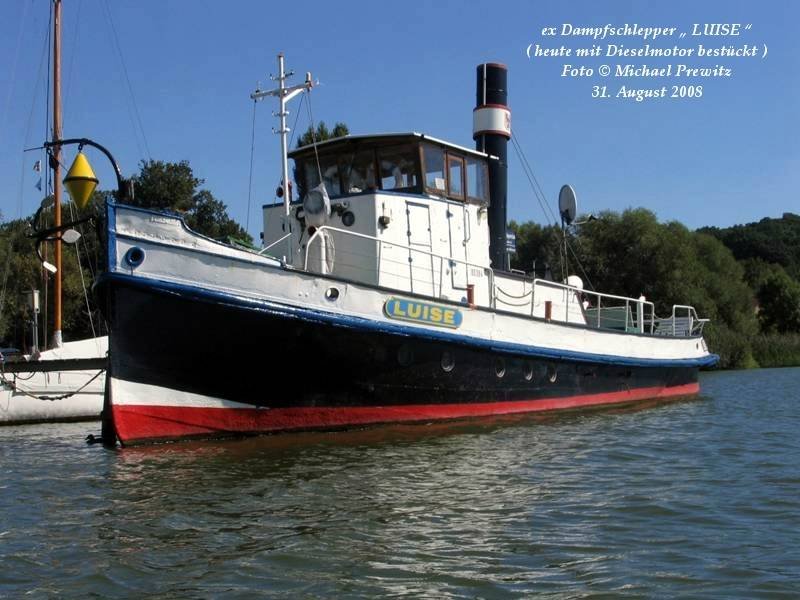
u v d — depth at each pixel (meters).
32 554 6.19
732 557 6.07
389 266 12.61
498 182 16.80
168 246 10.19
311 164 14.02
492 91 16.89
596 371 16.06
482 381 13.22
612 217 45.03
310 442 10.98
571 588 5.41
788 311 53.66
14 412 16.97
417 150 13.17
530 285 15.56
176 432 10.75
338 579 5.57
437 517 7.14
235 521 6.99
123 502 7.72
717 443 11.77
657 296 43.06
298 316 10.67
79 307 35.72
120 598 5.27
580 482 8.73
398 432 11.92
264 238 13.76
